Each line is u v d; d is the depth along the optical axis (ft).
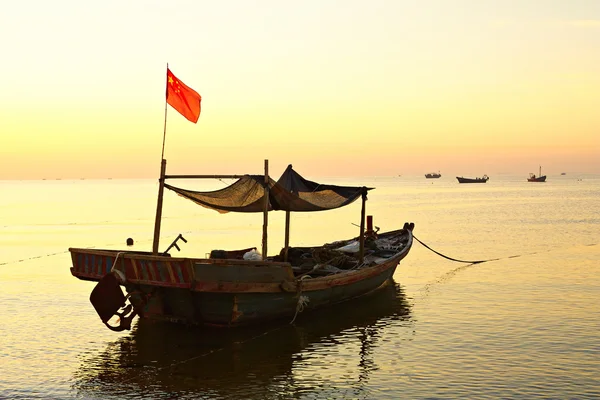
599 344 53.01
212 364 49.29
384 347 53.57
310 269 69.10
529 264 102.12
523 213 246.88
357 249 81.56
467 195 481.87
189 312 56.29
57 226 201.57
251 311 56.24
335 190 70.33
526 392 42.11
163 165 60.59
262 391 43.34
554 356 49.83
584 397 41.09
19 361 50.14
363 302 71.77
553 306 68.03
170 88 61.77
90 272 58.13
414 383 44.27
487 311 66.18
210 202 61.72
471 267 99.76
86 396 42.50
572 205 308.81
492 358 49.60
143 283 54.34
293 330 59.52
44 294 77.66
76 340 56.34
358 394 42.45
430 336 56.75
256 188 62.59
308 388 43.78
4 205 367.04
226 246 135.54
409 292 77.77
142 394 42.91
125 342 55.47
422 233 162.09
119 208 334.44
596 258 108.68
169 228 193.57
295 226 198.80
